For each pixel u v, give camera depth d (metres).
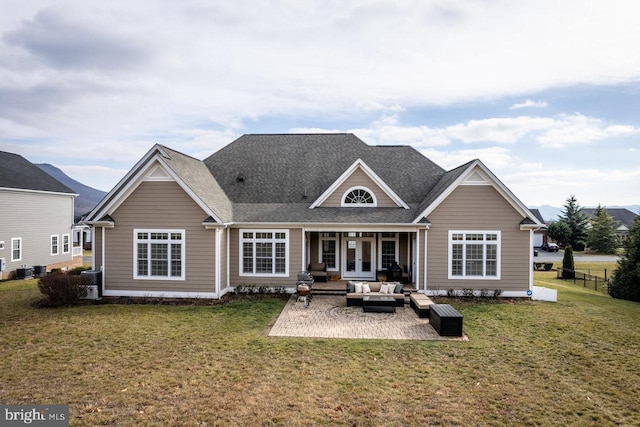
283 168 23.61
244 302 17.73
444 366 10.34
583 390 9.00
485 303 17.80
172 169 18.03
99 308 16.50
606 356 11.21
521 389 9.00
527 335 13.11
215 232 18.31
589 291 24.42
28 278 28.06
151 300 17.92
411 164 24.02
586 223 61.44
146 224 18.56
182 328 13.60
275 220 19.64
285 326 13.97
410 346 11.91
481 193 19.00
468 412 7.89
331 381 9.29
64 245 34.84
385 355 11.12
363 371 9.94
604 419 7.71
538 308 16.97
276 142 25.64
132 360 10.54
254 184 22.69
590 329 13.85
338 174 23.02
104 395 8.45
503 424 7.46
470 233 19.08
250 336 12.73
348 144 25.36
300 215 20.11
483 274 19.11
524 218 18.98
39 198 31.64
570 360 10.88
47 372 9.70
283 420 7.47
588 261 45.66
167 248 18.56
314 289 19.59
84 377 9.41
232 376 9.52
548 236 61.97
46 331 13.16
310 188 22.23
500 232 18.97
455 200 19.06
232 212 20.50
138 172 18.20
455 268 19.22
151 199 18.52
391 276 21.31
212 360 10.59
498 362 10.67
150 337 12.55
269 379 9.37
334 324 14.30
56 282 16.81
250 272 19.97
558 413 7.92
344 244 22.22
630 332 13.56
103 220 18.41
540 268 37.25
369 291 17.62
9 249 28.47
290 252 19.73
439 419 7.60
